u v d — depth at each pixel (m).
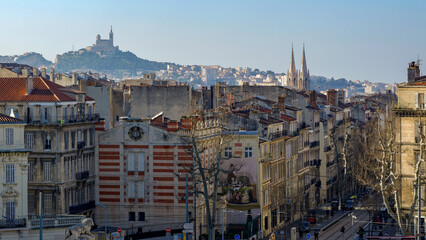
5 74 194.75
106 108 185.12
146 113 176.88
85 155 134.50
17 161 116.38
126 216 135.12
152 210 134.38
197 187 133.38
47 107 129.62
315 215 180.75
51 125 128.12
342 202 199.12
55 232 115.06
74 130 132.12
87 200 135.12
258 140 150.12
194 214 130.75
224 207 145.50
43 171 128.88
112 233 123.31
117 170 135.50
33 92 131.38
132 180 135.00
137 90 177.00
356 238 151.38
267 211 157.88
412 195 129.00
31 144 128.75
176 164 133.25
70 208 129.88
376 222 159.00
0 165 115.56
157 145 133.75
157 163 133.88
